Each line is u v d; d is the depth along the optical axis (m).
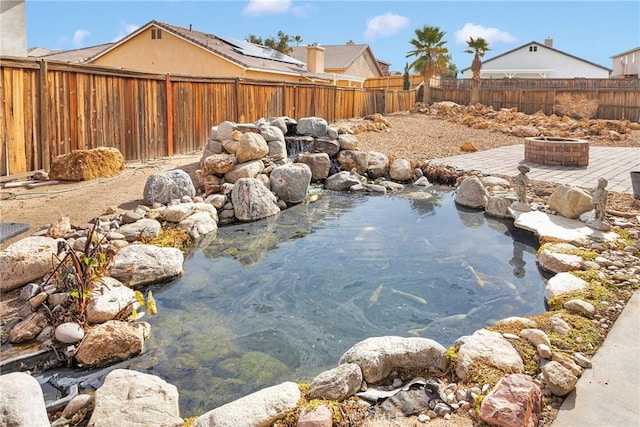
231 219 7.50
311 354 3.73
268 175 8.92
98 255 4.31
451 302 4.67
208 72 19.39
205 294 4.79
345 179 10.02
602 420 2.54
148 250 5.06
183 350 3.73
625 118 20.92
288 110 14.18
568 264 4.98
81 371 3.36
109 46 21.22
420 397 2.80
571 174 10.30
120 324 3.68
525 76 37.50
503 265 5.61
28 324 3.62
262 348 3.80
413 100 25.17
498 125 18.73
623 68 34.28
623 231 6.15
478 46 23.67
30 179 7.14
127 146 8.84
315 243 6.50
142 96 9.05
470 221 7.58
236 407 2.65
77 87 7.70
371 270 5.52
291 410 2.66
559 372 2.83
